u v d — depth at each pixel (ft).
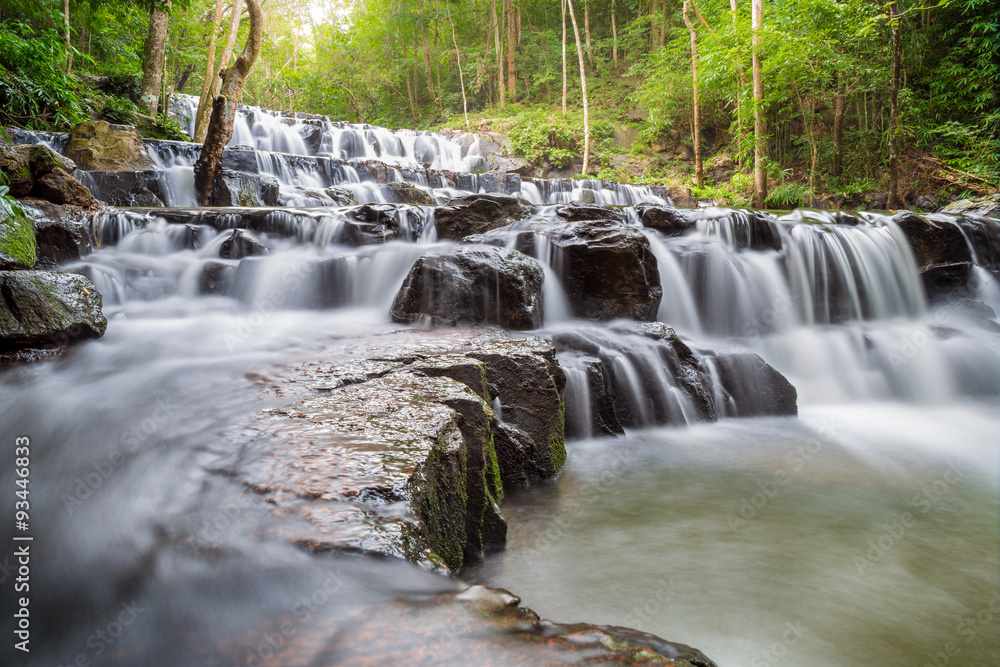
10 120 40.24
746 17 58.23
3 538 6.79
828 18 50.14
